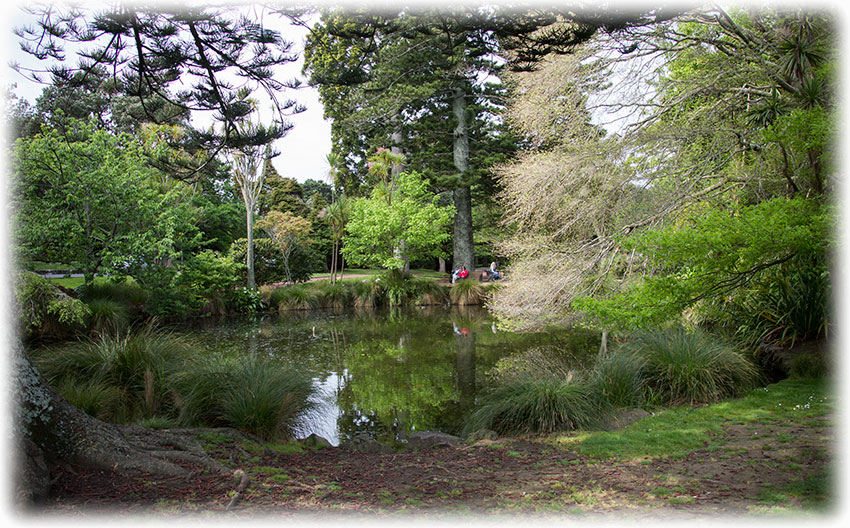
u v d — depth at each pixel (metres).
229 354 11.41
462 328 15.54
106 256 13.97
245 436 5.34
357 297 21.42
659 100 10.04
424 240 23.33
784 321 7.76
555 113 10.45
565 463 4.52
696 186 9.20
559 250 9.88
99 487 3.42
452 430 6.58
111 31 5.78
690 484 3.69
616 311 5.41
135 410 5.88
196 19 5.90
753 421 5.26
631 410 6.10
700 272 5.36
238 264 19.27
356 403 7.82
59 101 16.78
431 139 27.22
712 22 8.23
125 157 15.26
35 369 3.68
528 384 6.36
